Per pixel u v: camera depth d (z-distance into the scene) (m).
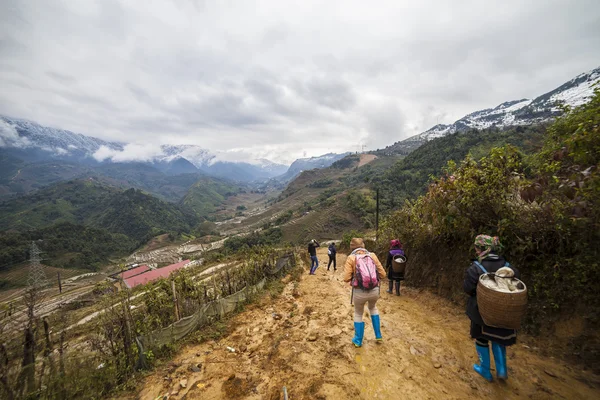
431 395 3.13
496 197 4.91
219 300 6.04
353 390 3.29
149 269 41.62
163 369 4.04
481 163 5.38
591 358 3.29
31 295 3.82
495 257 3.31
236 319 5.80
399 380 3.44
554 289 3.96
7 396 3.01
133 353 4.15
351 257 4.37
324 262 15.70
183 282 6.38
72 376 3.51
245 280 7.97
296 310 6.23
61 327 4.06
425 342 4.37
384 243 10.71
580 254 3.76
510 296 2.85
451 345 4.23
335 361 3.95
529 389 3.10
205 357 4.32
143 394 3.52
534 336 4.00
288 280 9.77
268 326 5.38
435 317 5.37
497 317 2.92
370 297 4.17
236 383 3.60
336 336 4.74
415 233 7.71
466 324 4.90
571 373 3.25
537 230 4.33
